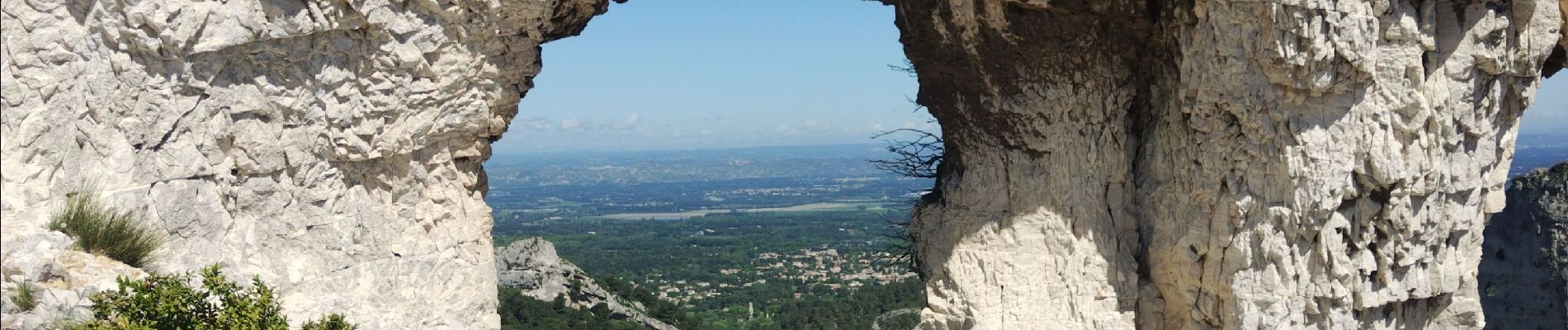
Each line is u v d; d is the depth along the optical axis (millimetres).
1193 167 14031
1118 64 14992
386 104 12242
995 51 14961
